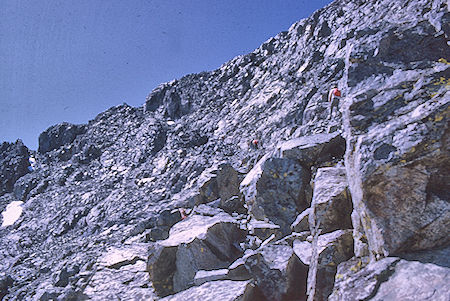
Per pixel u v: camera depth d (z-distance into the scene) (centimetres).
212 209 1282
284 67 3762
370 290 377
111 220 2444
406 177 418
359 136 490
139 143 3997
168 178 2925
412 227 407
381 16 2578
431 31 634
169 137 3781
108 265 1298
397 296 354
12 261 2216
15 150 4709
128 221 2252
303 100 2625
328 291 521
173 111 4628
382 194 428
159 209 2272
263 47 4681
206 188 1684
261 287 661
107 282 1177
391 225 417
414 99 496
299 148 1002
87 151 4291
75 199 3231
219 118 3909
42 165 4400
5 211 3562
